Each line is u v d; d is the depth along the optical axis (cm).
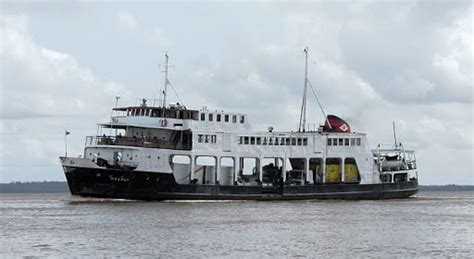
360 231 7512
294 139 12381
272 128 12325
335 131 12938
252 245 6316
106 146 10944
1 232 7125
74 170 10762
